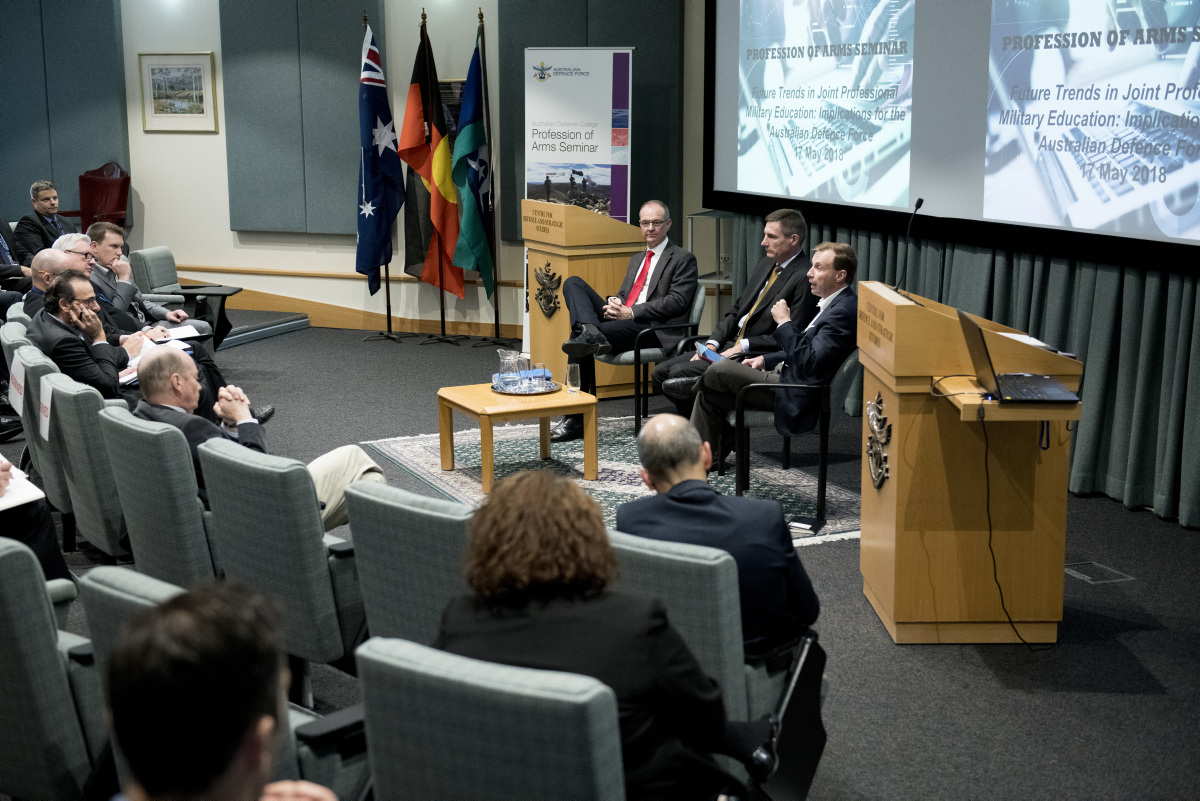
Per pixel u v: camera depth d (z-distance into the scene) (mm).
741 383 4621
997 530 3250
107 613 1877
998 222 5016
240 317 9109
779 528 2344
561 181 7570
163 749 914
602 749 1372
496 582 1646
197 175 9406
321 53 8797
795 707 2209
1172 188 4152
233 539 2818
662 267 6039
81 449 3686
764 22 6520
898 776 2629
